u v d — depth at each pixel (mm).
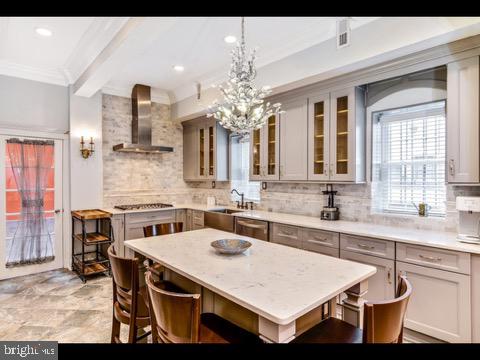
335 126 3211
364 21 2697
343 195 3475
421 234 2580
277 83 3502
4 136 3904
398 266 2451
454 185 2529
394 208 3146
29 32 2988
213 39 3152
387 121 3180
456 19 2168
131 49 2811
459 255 2131
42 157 4188
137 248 2258
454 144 2352
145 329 2580
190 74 4297
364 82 2947
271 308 1258
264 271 1726
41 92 4074
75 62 3752
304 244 3180
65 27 2885
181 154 5738
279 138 3789
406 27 2447
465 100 2293
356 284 1697
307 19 2746
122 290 2064
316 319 1799
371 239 2623
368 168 3193
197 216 4723
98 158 4520
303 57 3219
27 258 4086
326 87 3268
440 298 2232
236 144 5070
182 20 2760
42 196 4203
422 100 2795
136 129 4836
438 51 2395
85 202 4402
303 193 3908
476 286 2070
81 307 3076
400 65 2639
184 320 1326
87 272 3848
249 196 4863
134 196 5109
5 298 3301
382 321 1229
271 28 2912
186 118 5246
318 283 1544
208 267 1792
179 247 2283
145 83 4723
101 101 4559
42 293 3445
